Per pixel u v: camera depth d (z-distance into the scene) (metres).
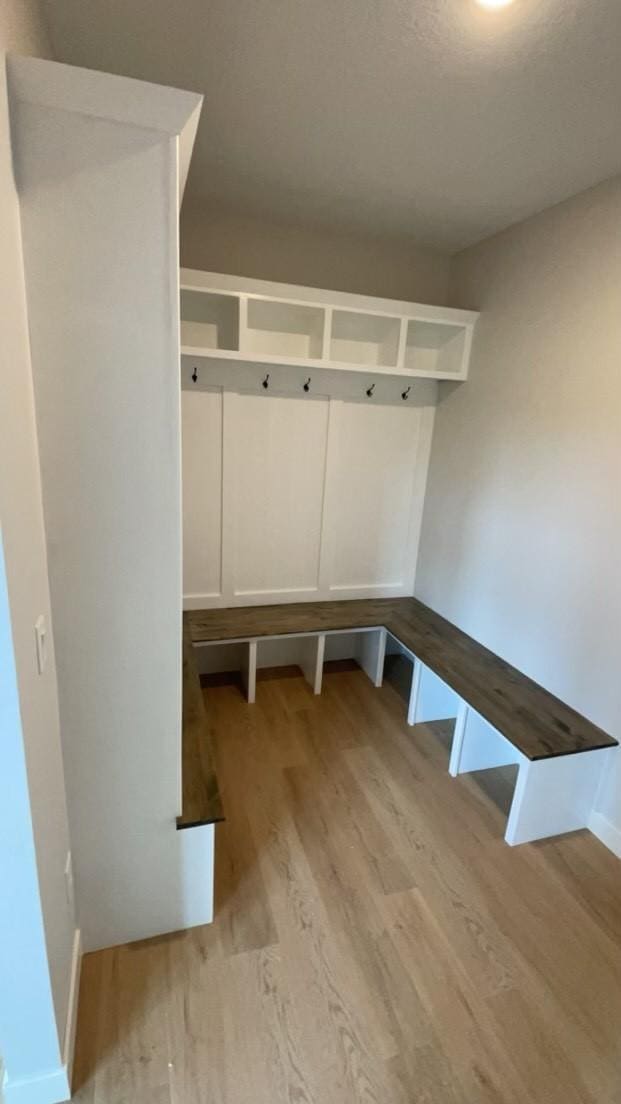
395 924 1.68
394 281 2.88
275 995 1.46
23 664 0.96
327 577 3.20
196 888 1.59
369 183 2.13
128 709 1.35
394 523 3.24
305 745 2.57
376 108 1.63
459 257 2.85
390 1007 1.45
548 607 2.27
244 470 2.84
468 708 2.30
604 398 1.96
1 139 0.87
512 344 2.43
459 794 2.29
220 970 1.51
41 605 1.12
